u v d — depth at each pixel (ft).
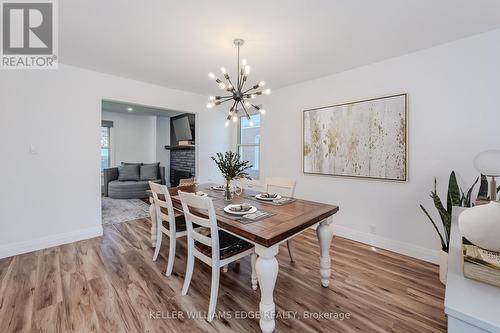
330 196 10.53
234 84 11.46
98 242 9.57
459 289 2.15
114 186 18.42
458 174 7.30
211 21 6.23
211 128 14.73
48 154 8.99
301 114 11.43
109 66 9.46
